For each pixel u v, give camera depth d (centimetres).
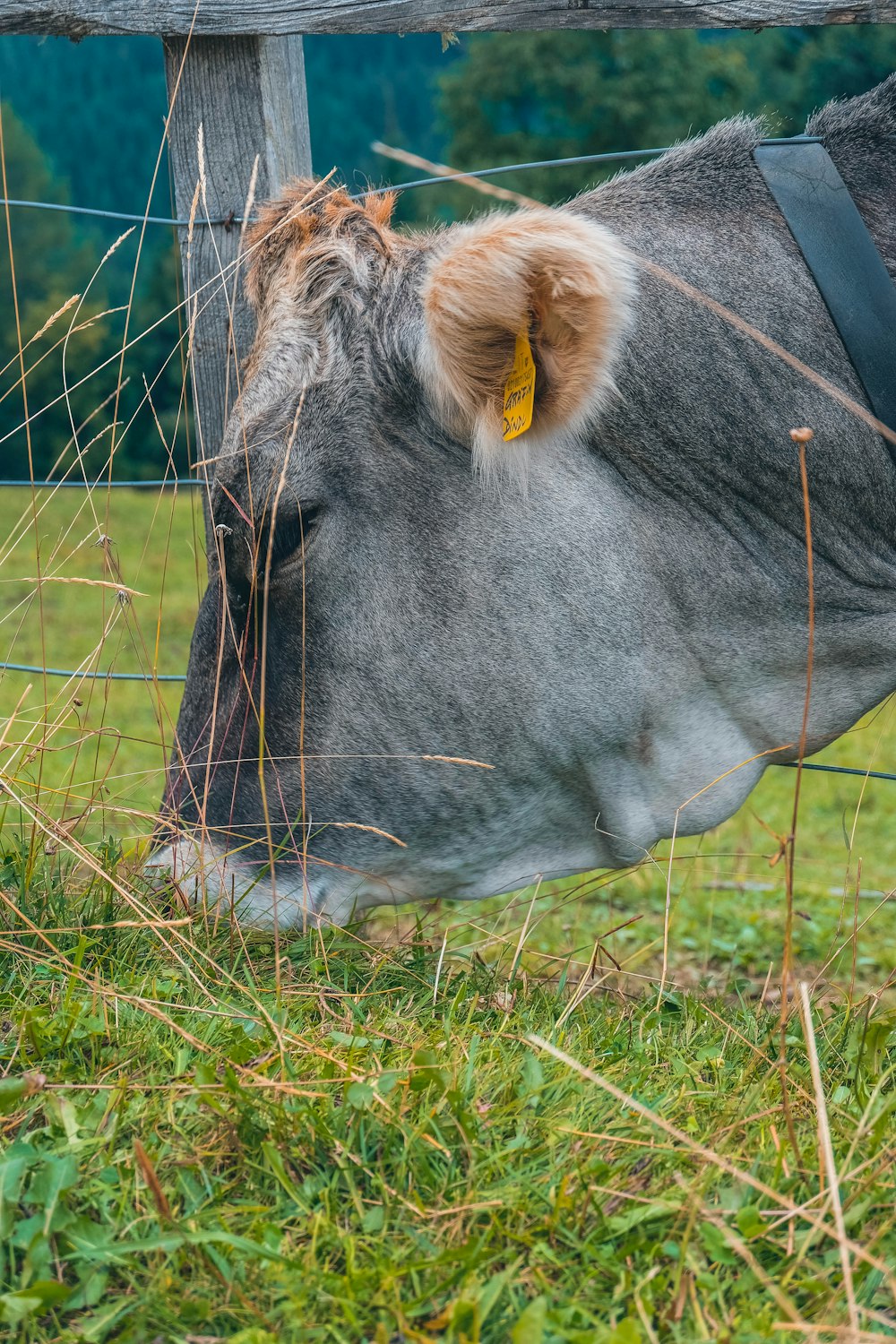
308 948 254
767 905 521
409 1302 152
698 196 271
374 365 244
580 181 3047
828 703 274
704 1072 228
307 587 247
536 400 229
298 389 246
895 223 267
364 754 253
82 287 4947
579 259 217
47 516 1786
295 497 242
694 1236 170
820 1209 173
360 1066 206
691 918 501
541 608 250
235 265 301
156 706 347
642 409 252
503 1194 173
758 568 261
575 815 271
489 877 271
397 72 7850
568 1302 157
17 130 5894
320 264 250
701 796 271
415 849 262
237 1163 184
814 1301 159
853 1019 256
